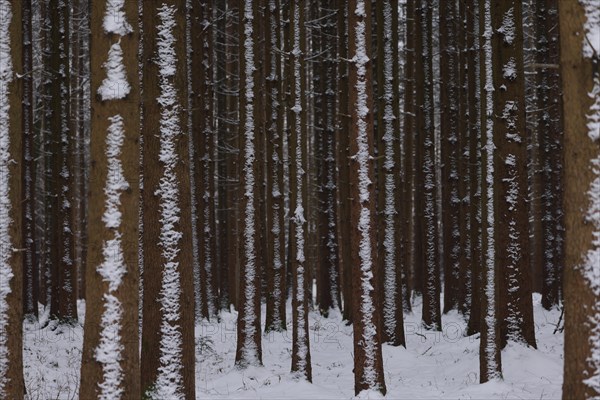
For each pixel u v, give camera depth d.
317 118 24.70
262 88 17.83
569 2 6.37
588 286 6.17
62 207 16.91
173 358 8.90
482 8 11.59
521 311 12.29
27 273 17.36
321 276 22.36
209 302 20.81
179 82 9.34
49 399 10.96
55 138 17.00
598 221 6.17
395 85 16.91
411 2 20.45
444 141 21.05
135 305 7.50
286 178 25.80
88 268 7.46
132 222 7.52
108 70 7.53
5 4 8.21
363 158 10.48
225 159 24.45
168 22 9.32
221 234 24.69
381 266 16.98
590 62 6.23
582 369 6.18
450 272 20.91
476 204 16.86
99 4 7.64
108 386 7.22
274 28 18.27
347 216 20.41
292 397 11.26
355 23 10.57
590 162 6.21
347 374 13.91
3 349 7.80
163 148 9.15
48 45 17.81
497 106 12.64
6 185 8.05
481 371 10.93
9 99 8.16
